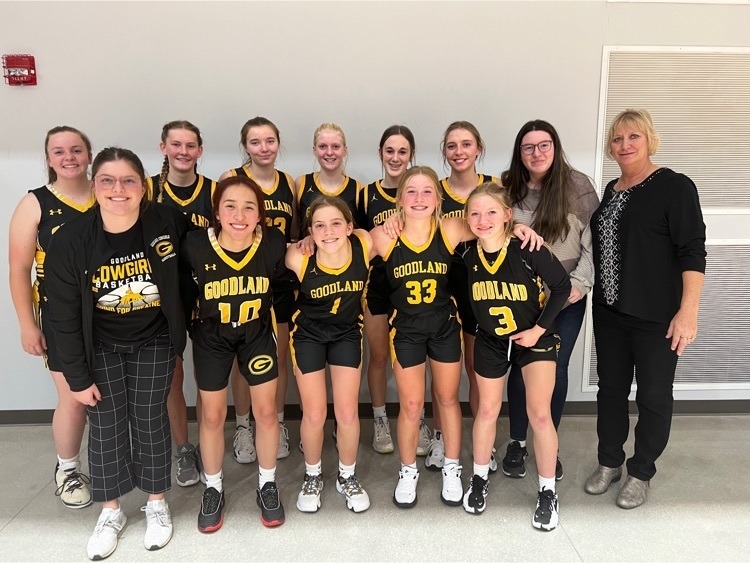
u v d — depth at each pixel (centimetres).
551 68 272
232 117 271
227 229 172
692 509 209
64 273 163
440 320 201
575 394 301
